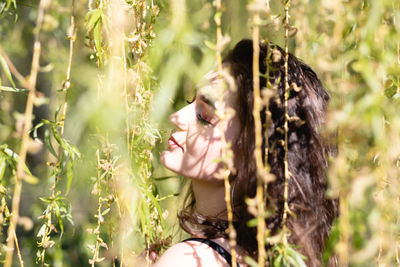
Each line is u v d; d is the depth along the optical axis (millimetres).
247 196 932
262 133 934
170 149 1021
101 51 884
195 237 962
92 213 1532
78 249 1576
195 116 983
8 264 820
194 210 1099
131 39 884
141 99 906
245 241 935
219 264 906
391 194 745
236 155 951
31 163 1639
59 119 887
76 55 1043
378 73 707
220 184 981
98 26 851
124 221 988
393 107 693
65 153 892
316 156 957
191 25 904
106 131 875
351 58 754
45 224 950
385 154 693
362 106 643
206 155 963
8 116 1463
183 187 1346
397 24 763
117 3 871
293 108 954
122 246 989
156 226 1074
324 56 829
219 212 989
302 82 979
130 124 936
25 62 1629
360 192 653
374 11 702
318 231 962
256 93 727
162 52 891
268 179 730
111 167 932
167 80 868
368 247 683
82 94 950
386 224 696
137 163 983
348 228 681
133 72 899
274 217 919
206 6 954
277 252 797
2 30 1522
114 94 835
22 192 1713
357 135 675
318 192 965
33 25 1562
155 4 1048
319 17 991
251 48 963
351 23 817
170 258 916
